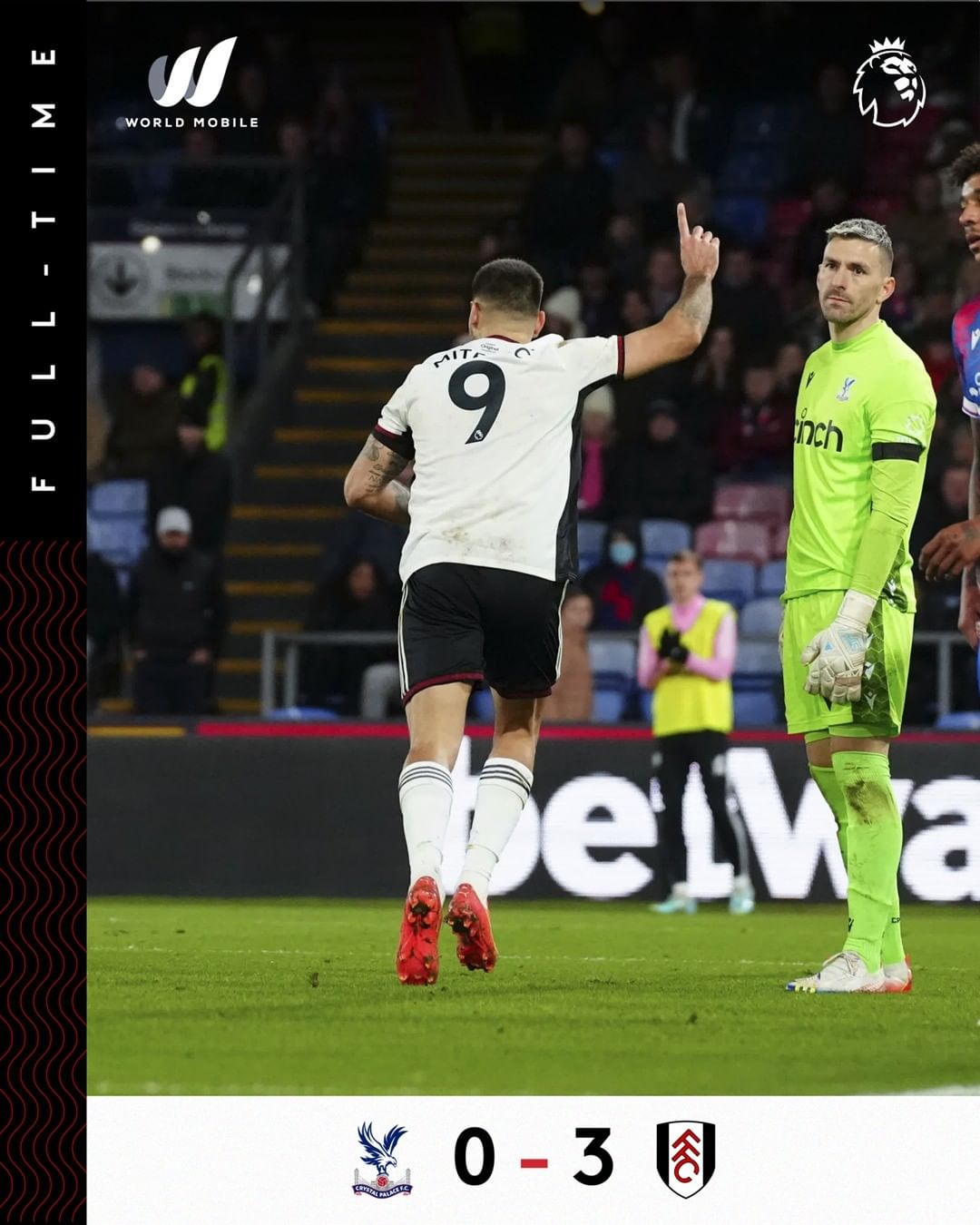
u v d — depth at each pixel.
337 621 45.59
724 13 66.12
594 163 60.97
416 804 18.17
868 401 19.47
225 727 40.38
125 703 49.25
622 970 22.77
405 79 72.25
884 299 19.86
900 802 39.72
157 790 40.12
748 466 54.94
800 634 19.89
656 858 39.75
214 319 58.16
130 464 56.50
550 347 19.38
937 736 39.84
